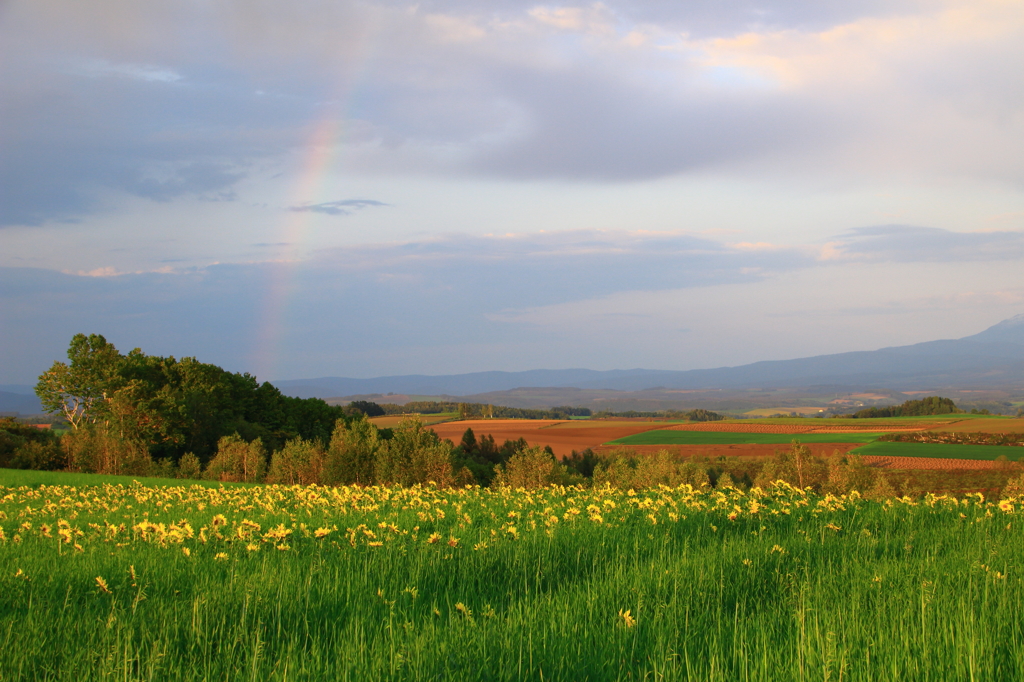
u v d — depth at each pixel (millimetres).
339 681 4801
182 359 81688
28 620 6051
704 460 96562
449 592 7316
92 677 5023
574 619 6074
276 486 23719
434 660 5090
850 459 59844
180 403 69250
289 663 5008
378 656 5125
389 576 7879
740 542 9602
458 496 17250
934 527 11195
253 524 10148
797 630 5395
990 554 8031
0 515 16234
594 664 5066
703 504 13055
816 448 107812
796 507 13102
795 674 4598
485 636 5469
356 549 9336
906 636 5078
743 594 7082
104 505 17781
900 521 11797
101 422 71500
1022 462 80250
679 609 6285
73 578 7965
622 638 5555
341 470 48969
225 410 80688
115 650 5148
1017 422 137750
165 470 59250
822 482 63844
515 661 5117
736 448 110062
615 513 12859
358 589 7285
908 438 117688
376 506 14406
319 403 101125
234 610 6477
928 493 14695
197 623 5949
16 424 74125
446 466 47344
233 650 5402
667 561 8453
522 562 8523
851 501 13969
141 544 10250
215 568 8336
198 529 12133
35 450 62844
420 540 10055
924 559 8195
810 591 6598
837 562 8539
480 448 101438
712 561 8188
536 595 6953
